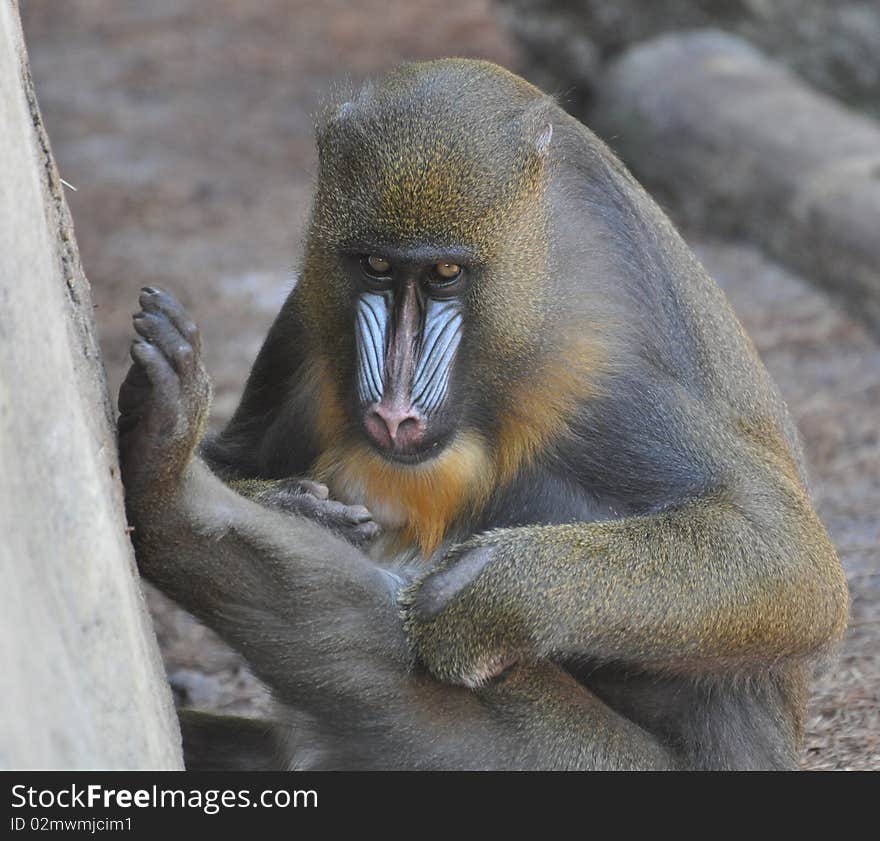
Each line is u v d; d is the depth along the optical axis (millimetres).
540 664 9047
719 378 9867
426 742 8828
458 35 37156
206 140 31766
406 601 8820
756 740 9766
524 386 9328
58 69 37625
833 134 23375
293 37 39094
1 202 6098
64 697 5707
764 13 27328
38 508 5832
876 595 13695
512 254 9031
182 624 15000
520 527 9000
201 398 7699
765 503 9266
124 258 25172
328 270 9266
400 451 9125
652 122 25641
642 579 8711
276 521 8414
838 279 21172
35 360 6109
